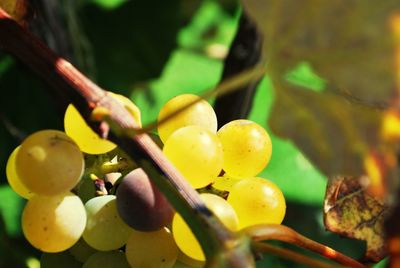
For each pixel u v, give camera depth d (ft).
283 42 1.07
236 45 1.58
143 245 1.23
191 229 1.10
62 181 1.16
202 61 2.38
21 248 1.79
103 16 2.36
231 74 1.58
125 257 1.28
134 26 2.37
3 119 1.90
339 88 1.07
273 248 1.11
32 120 2.12
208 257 1.08
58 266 1.30
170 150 1.19
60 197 1.20
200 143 1.18
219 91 1.10
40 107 2.13
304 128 1.08
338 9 1.06
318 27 1.06
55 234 1.19
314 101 1.08
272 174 1.93
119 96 1.22
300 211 1.91
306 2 1.06
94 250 1.29
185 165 1.18
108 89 2.28
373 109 1.07
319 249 1.19
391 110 1.06
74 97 1.15
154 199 1.17
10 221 1.88
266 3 1.07
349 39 1.06
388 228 1.04
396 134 1.06
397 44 1.05
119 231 1.25
